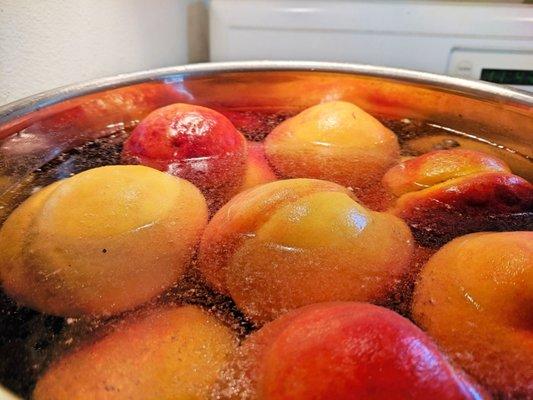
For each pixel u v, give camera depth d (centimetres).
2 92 22
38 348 12
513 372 11
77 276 13
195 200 16
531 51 37
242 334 12
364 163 19
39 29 24
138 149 20
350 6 38
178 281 14
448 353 11
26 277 14
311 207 14
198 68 25
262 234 14
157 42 37
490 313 12
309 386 9
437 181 17
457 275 13
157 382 11
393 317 11
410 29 37
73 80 27
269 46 39
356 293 13
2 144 19
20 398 9
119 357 11
